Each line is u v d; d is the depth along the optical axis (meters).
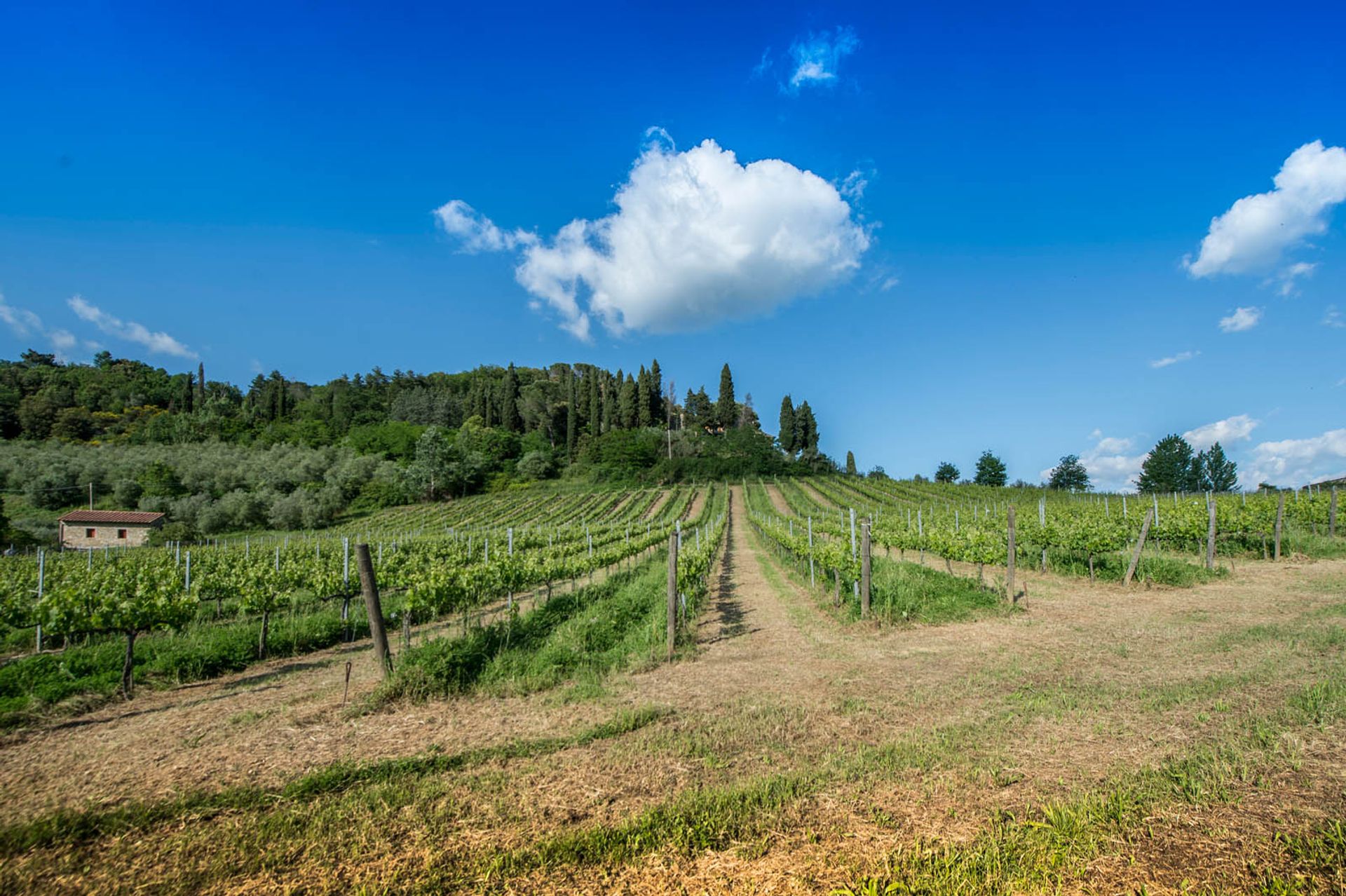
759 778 4.91
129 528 50.09
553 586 19.14
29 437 89.25
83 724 7.20
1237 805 4.06
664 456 95.00
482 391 122.69
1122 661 7.80
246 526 59.84
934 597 12.30
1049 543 16.59
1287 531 18.03
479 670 8.20
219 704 7.76
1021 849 3.70
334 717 6.91
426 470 78.50
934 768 4.94
